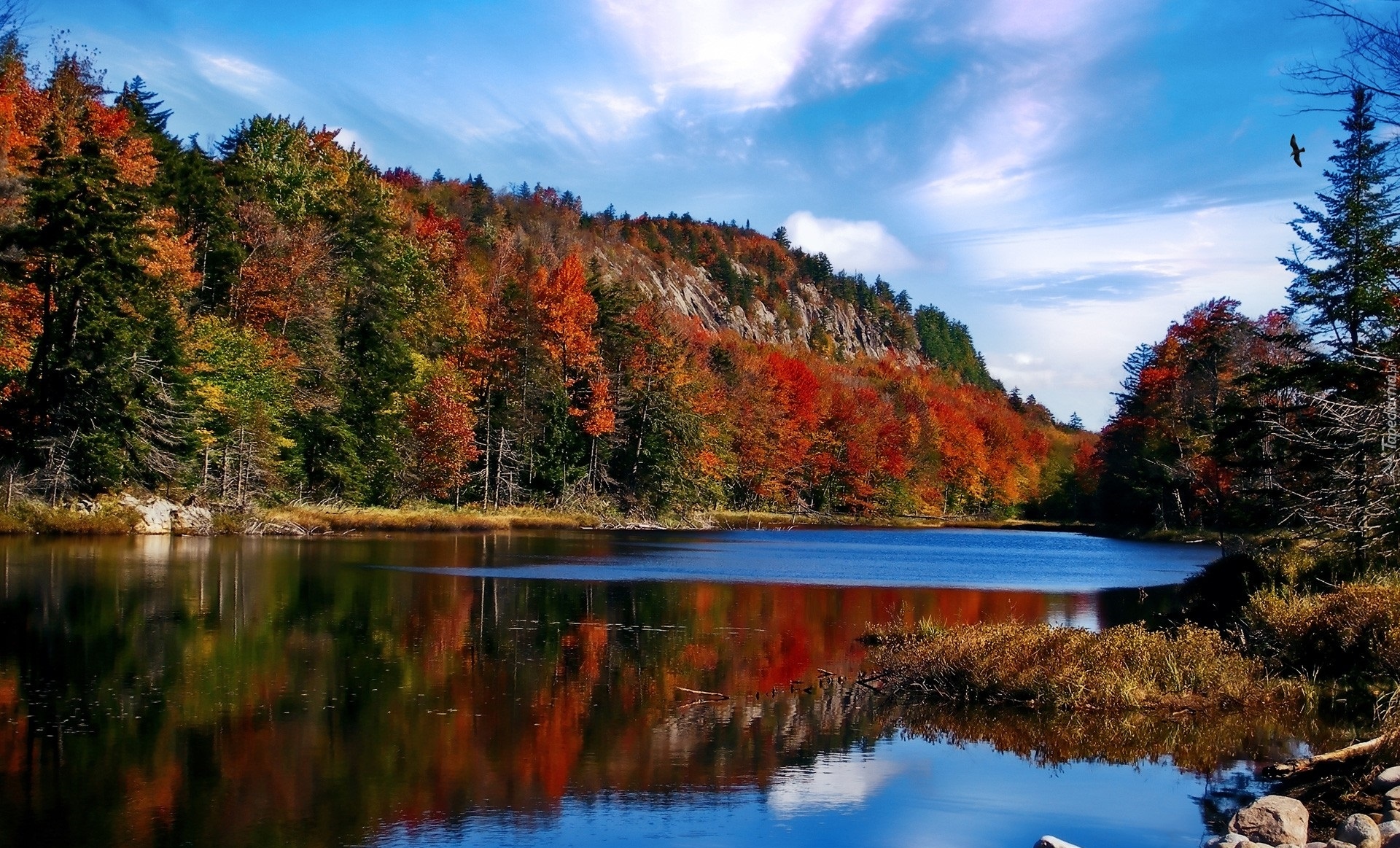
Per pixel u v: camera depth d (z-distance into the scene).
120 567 27.27
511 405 62.69
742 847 8.38
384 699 13.29
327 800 9.32
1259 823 8.16
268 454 46.62
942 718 12.98
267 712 12.45
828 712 13.28
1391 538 15.67
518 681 14.66
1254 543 28.81
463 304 73.88
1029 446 133.12
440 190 135.88
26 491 37.16
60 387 37.75
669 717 12.81
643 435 69.56
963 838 8.73
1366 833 7.64
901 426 105.12
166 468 40.84
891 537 66.06
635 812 9.20
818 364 134.88
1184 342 59.75
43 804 9.04
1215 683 14.13
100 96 52.66
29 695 13.00
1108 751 11.55
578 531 57.88
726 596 26.14
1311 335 27.77
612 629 19.91
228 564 29.53
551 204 183.75
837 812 9.33
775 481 88.31
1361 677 15.11
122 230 38.16
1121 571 37.25
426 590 25.11
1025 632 15.78
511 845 8.30
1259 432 28.72
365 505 53.88
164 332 41.59
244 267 53.91
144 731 11.43
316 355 53.19
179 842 8.20
